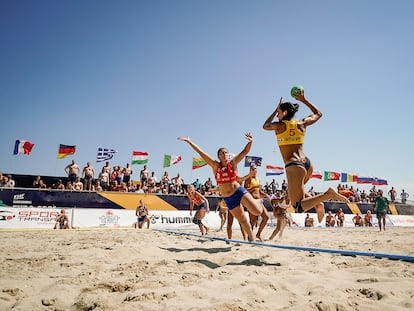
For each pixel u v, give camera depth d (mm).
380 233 11695
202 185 18156
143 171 17438
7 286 3029
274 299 2531
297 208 3816
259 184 7594
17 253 5371
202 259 4414
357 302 2332
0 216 12695
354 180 24938
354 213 20922
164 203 15906
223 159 5270
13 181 14258
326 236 10070
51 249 5887
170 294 2609
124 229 13602
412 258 4016
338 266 3869
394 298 2434
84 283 3146
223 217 13242
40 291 2961
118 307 2354
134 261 4180
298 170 3824
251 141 5152
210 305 2301
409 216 22891
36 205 13570
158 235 9492
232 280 3045
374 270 3428
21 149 15445
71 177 15430
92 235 9609
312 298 2484
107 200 14852
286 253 4887
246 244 6176
